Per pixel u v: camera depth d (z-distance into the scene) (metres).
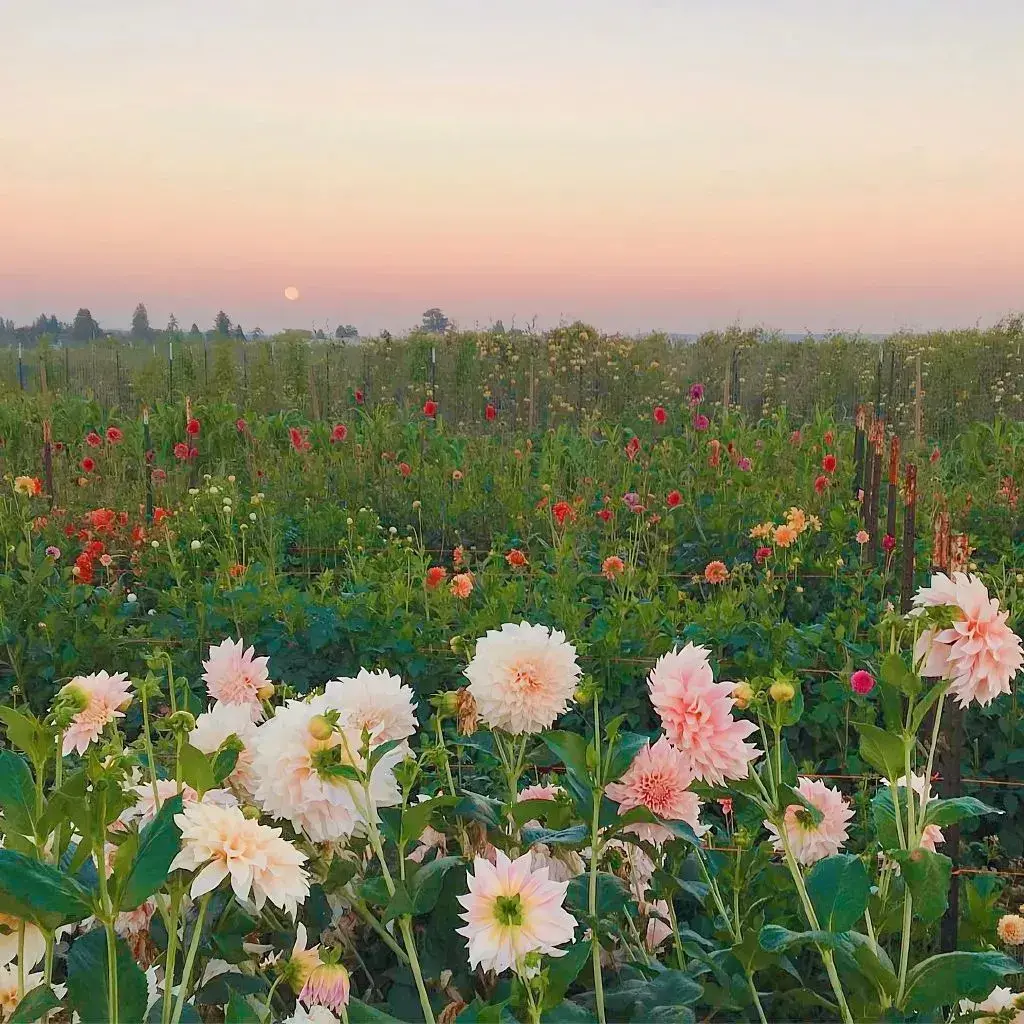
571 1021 1.67
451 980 1.92
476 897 1.50
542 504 8.45
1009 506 8.66
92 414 12.59
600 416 14.64
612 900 1.97
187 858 1.47
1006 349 17.52
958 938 2.64
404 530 9.48
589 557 7.85
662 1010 1.78
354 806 1.75
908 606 4.59
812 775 4.40
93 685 1.90
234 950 1.80
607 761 1.89
